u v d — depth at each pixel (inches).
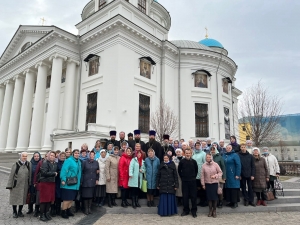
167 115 732.7
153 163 317.7
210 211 297.4
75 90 824.3
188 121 879.1
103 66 753.6
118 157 324.2
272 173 370.3
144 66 805.9
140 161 318.0
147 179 312.8
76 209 311.6
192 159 307.1
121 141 375.6
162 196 299.1
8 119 1039.6
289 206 338.0
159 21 1147.3
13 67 1029.2
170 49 882.1
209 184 297.6
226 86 1034.1
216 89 952.3
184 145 337.1
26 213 297.3
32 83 931.3
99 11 842.8
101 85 744.3
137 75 771.4
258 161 342.3
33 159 298.0
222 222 273.0
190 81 914.7
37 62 872.3
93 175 300.5
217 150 353.7
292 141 1692.9
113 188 307.9
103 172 313.1
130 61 751.7
